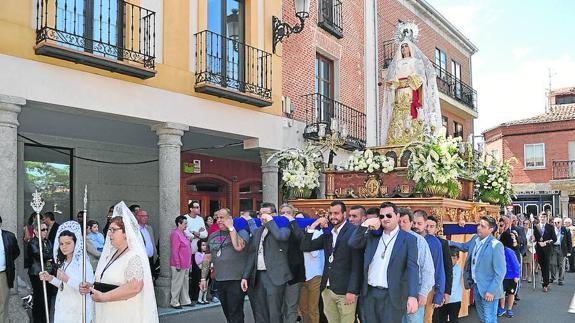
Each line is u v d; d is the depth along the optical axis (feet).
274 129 43.86
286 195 36.47
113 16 33.50
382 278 18.98
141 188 48.80
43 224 29.48
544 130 105.91
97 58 30.27
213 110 38.45
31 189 41.63
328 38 53.16
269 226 23.16
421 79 34.71
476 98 89.97
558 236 50.44
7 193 27.04
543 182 105.19
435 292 22.12
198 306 34.58
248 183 59.88
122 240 16.25
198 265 36.65
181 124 35.91
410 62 34.91
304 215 29.84
